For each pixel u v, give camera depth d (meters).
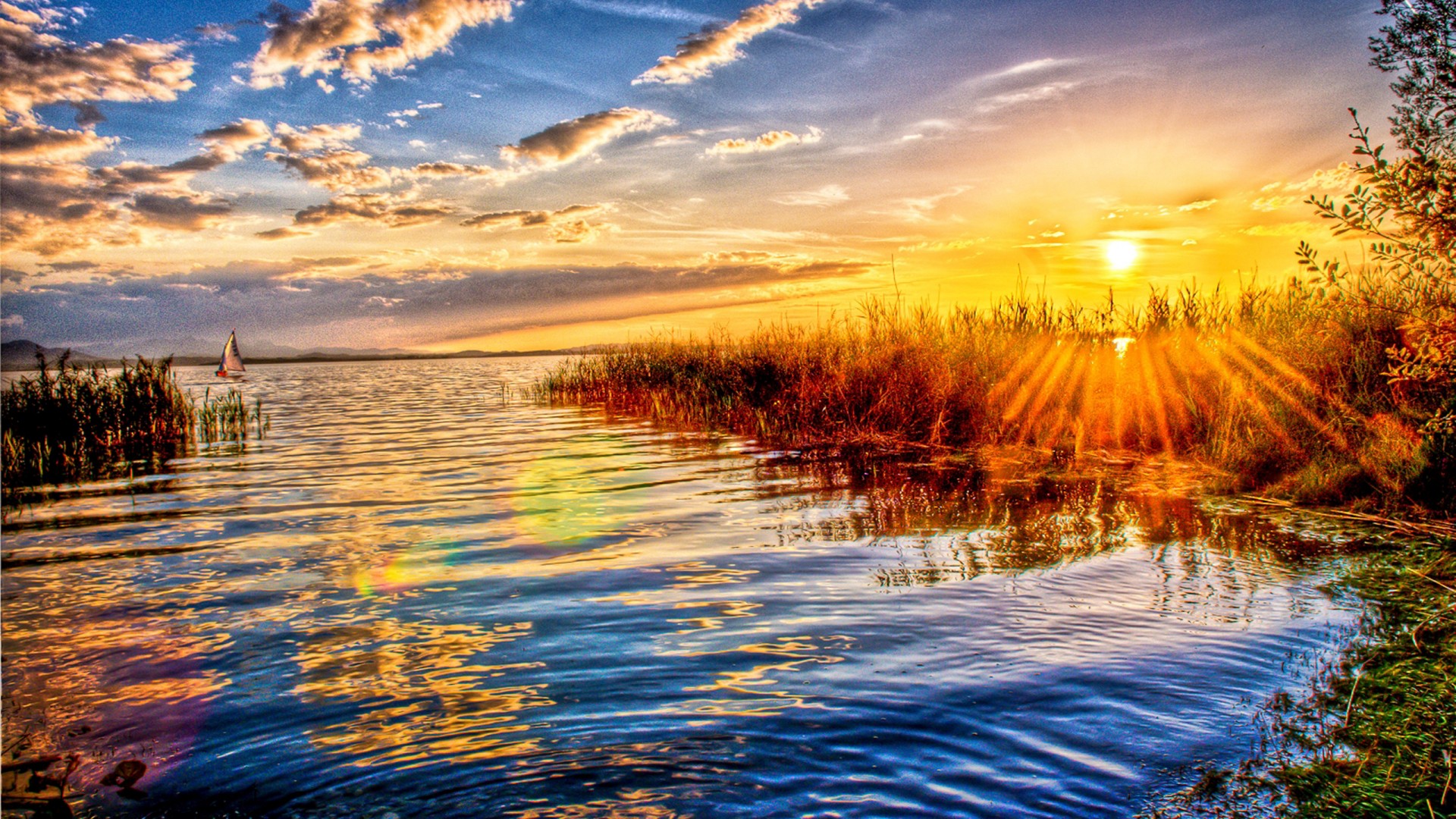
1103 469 8.16
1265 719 3.05
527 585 5.07
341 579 5.38
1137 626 3.98
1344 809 2.50
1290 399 7.11
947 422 10.35
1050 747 2.89
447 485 9.02
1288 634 3.82
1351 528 5.55
